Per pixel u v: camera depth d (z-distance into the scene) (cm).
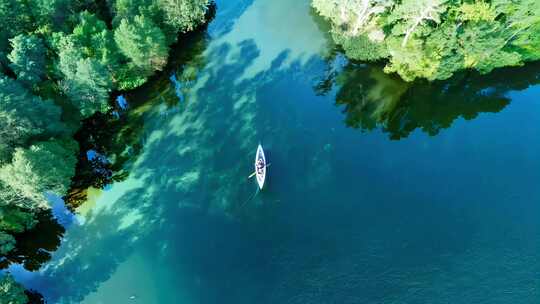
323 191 6538
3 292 5134
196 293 5675
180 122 7838
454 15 7794
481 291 5294
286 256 5881
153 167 7162
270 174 6781
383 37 8200
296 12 9900
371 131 7362
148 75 8494
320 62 8650
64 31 7981
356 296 5419
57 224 6500
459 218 6050
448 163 6775
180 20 8944
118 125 7900
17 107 6100
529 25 7762
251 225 6266
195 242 6169
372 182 6606
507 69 7831
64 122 7319
